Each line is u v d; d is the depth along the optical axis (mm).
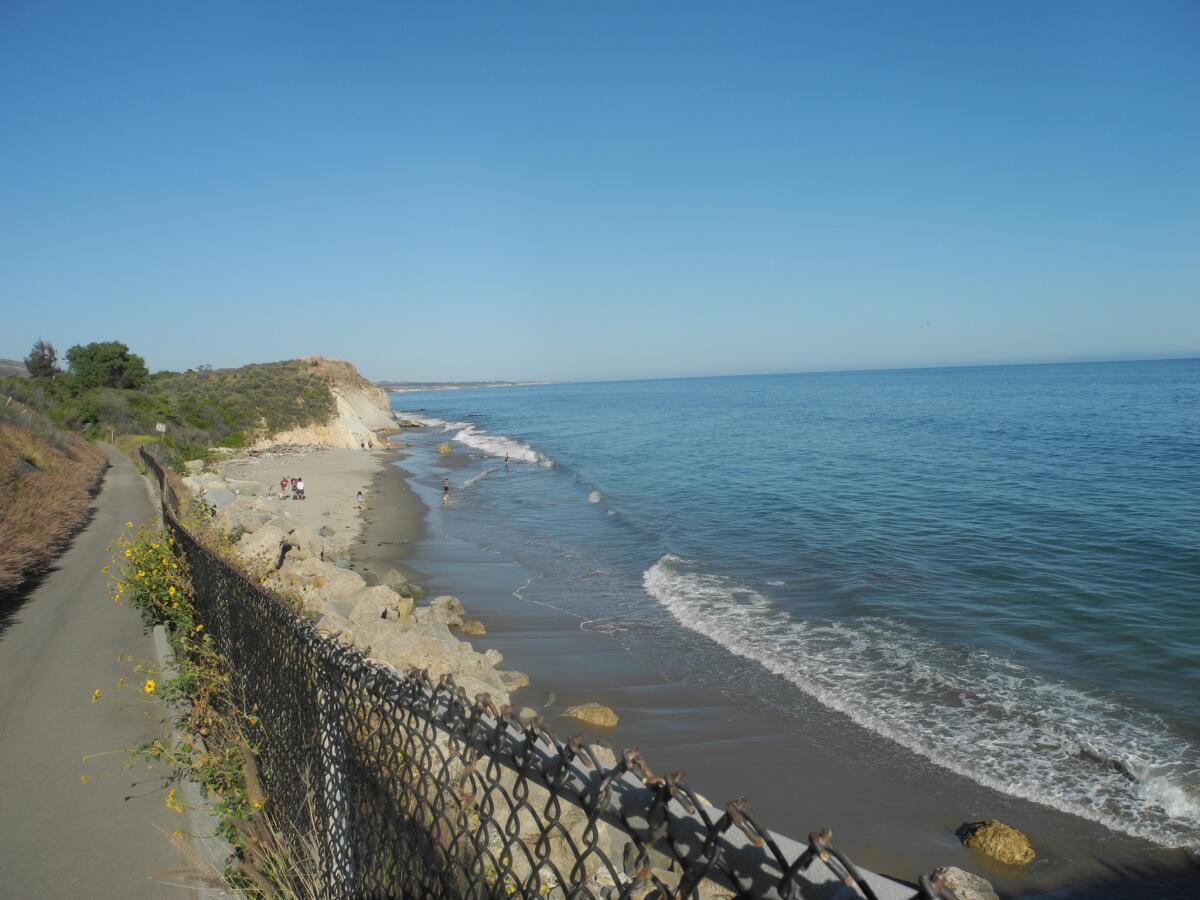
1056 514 26578
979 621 15727
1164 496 29438
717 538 25344
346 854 2988
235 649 5105
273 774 4035
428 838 2324
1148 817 8883
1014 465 39969
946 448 49344
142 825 5039
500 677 13336
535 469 49312
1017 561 20422
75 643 9406
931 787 9781
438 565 23453
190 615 7961
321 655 3088
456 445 71438
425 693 2367
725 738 11250
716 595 18656
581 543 26047
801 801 9625
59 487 20547
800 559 21781
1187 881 7879
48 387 58656
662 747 11039
